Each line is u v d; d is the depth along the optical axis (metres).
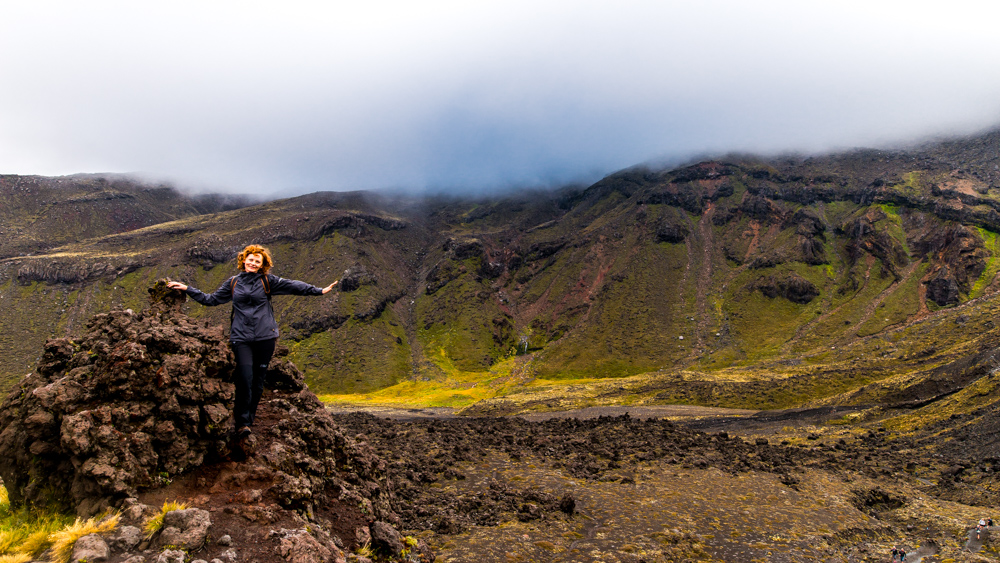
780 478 29.69
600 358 174.38
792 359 135.25
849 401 80.81
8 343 189.62
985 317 119.50
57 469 7.96
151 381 8.38
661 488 25.56
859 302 169.25
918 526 26.89
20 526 7.48
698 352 165.75
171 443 8.33
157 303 9.91
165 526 7.22
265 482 8.77
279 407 11.34
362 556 9.12
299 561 7.40
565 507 20.56
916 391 75.38
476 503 20.64
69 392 8.10
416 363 192.50
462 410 110.94
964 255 166.75
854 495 29.20
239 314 9.02
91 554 6.46
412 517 18.42
